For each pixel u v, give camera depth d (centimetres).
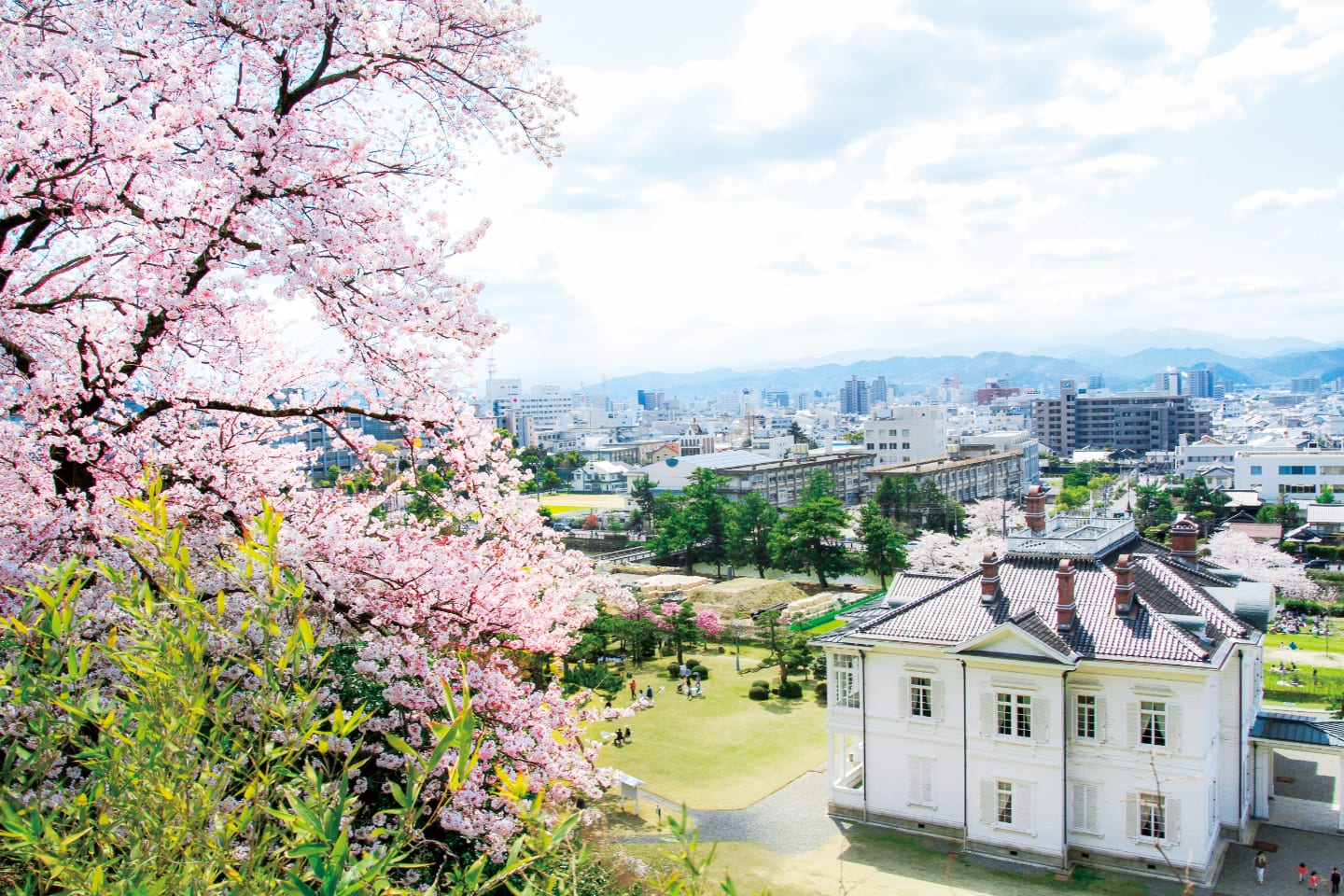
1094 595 4019
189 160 1538
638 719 5731
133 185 1499
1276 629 8312
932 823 4012
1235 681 3944
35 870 676
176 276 1515
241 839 764
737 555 11031
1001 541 9419
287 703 786
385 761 1352
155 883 589
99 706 786
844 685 4306
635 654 7156
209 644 1113
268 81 1719
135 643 764
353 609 1545
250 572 885
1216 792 3809
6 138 1358
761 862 3759
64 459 1611
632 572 11281
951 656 3909
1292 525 12950
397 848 656
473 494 1795
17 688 786
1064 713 3675
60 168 1459
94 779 732
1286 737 4131
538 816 816
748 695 6231
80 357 1636
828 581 10588
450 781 674
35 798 786
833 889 3512
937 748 4006
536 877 799
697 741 5300
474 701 1434
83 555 1389
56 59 1456
